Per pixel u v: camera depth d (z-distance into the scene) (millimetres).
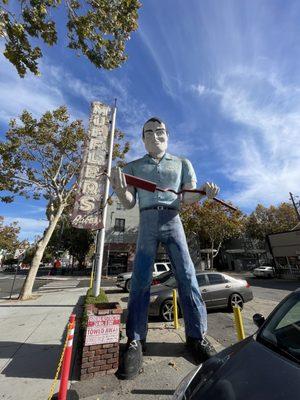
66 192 14453
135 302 4504
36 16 4387
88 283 21094
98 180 10125
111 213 30500
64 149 12883
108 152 10656
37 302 10969
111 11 4785
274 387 1747
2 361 4703
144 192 4734
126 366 4023
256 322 3123
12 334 6328
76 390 3670
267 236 27078
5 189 12609
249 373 1956
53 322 7504
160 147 4816
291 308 2783
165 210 4633
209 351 4359
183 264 4605
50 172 13438
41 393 3629
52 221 13266
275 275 25844
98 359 4105
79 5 4750
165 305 8047
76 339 5844
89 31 4777
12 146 12047
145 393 3584
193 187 4664
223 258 42750
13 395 3584
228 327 7145
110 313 4293
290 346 2301
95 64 5203
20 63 4652
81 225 9656
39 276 29875
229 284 9375
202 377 2115
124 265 29453
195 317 4551
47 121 12195
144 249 4566
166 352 5098
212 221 30391
